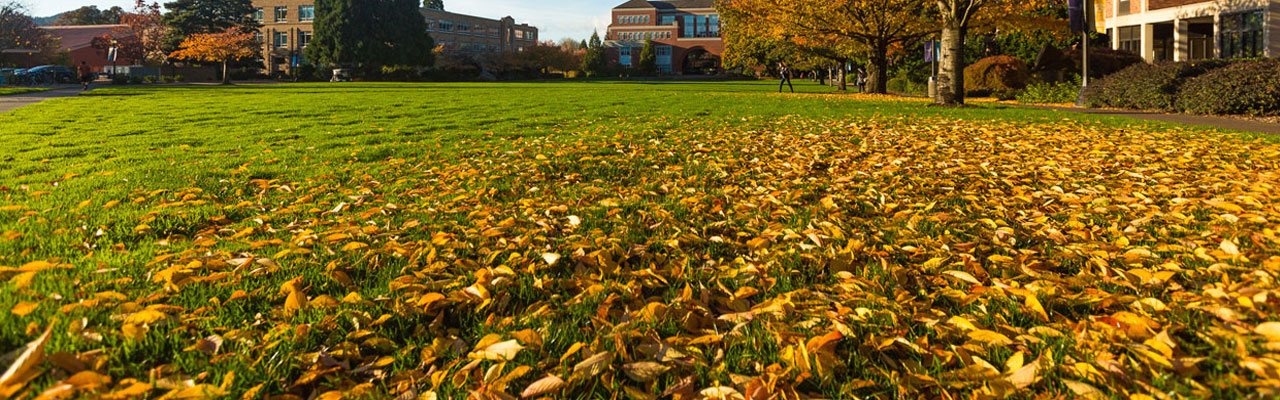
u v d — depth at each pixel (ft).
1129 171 18.13
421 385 6.19
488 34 321.73
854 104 55.77
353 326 7.39
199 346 6.59
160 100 62.34
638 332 7.04
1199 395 5.49
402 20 212.84
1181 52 83.46
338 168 19.99
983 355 6.61
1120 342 6.57
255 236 11.73
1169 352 6.15
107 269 8.87
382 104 55.36
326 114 44.55
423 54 221.25
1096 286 8.62
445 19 294.66
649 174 18.54
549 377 5.90
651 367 6.25
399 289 8.46
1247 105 40.22
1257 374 5.70
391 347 6.98
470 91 90.99
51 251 9.99
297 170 19.62
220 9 198.18
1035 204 14.23
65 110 47.44
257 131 32.17
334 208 13.98
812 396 5.91
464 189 16.35
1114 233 11.21
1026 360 6.49
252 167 19.90
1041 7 64.80
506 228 11.71
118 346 6.54
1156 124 34.27
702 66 302.45
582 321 7.62
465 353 6.86
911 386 6.04
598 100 62.95
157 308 7.41
